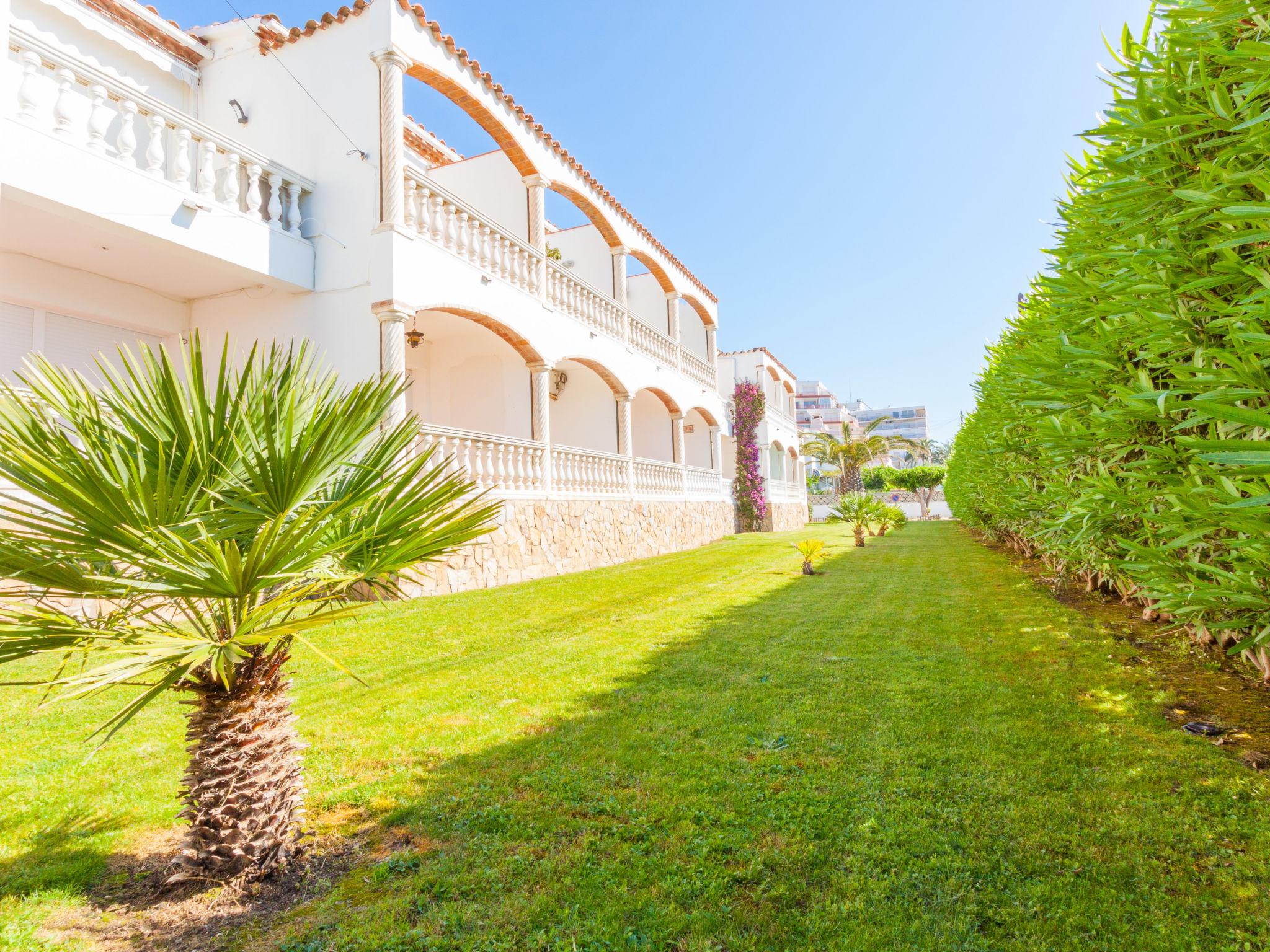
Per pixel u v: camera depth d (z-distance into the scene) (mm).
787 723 4219
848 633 6777
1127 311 3832
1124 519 4785
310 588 2424
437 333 13781
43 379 2492
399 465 2896
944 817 2975
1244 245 3352
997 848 2715
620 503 15922
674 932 2291
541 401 13234
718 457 24953
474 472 10727
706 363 24469
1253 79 3021
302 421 2961
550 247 19516
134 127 8945
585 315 15211
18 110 6875
